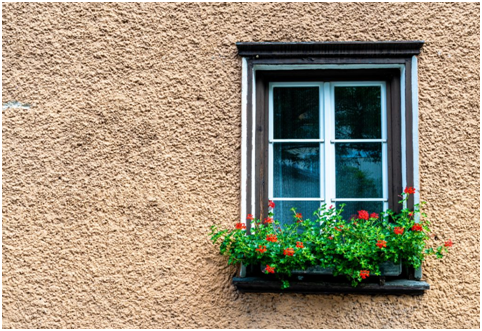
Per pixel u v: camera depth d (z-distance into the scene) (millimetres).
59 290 2740
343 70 2861
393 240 2471
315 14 2805
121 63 2842
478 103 2705
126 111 2814
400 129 2811
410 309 2623
